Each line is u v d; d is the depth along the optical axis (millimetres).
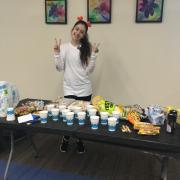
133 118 1956
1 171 2506
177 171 2561
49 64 3535
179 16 2889
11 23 3584
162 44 3012
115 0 3055
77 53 2811
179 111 1872
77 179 2387
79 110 2047
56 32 3391
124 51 3162
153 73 3119
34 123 1968
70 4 3244
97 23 3176
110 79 3303
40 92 3695
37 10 3410
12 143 2236
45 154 2906
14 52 3684
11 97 2219
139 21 3010
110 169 2590
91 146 3152
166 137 1715
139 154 2936
